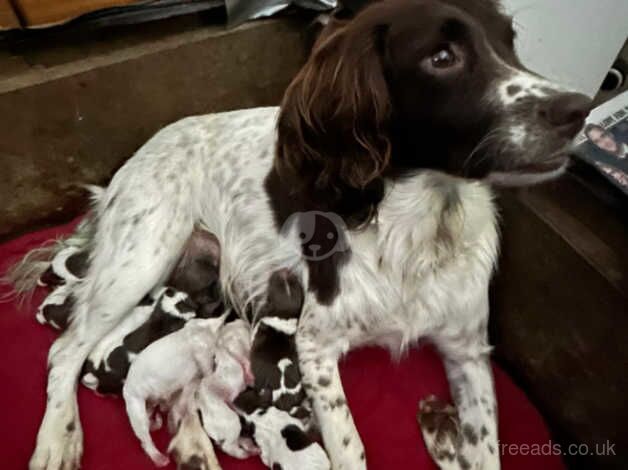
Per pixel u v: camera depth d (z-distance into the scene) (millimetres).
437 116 460
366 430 607
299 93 520
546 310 593
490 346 618
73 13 710
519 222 595
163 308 629
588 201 559
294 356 590
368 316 581
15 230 782
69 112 722
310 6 793
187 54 761
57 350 618
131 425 595
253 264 652
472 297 580
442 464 575
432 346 668
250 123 678
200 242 696
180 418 601
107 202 685
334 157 514
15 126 699
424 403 620
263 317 604
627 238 541
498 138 437
